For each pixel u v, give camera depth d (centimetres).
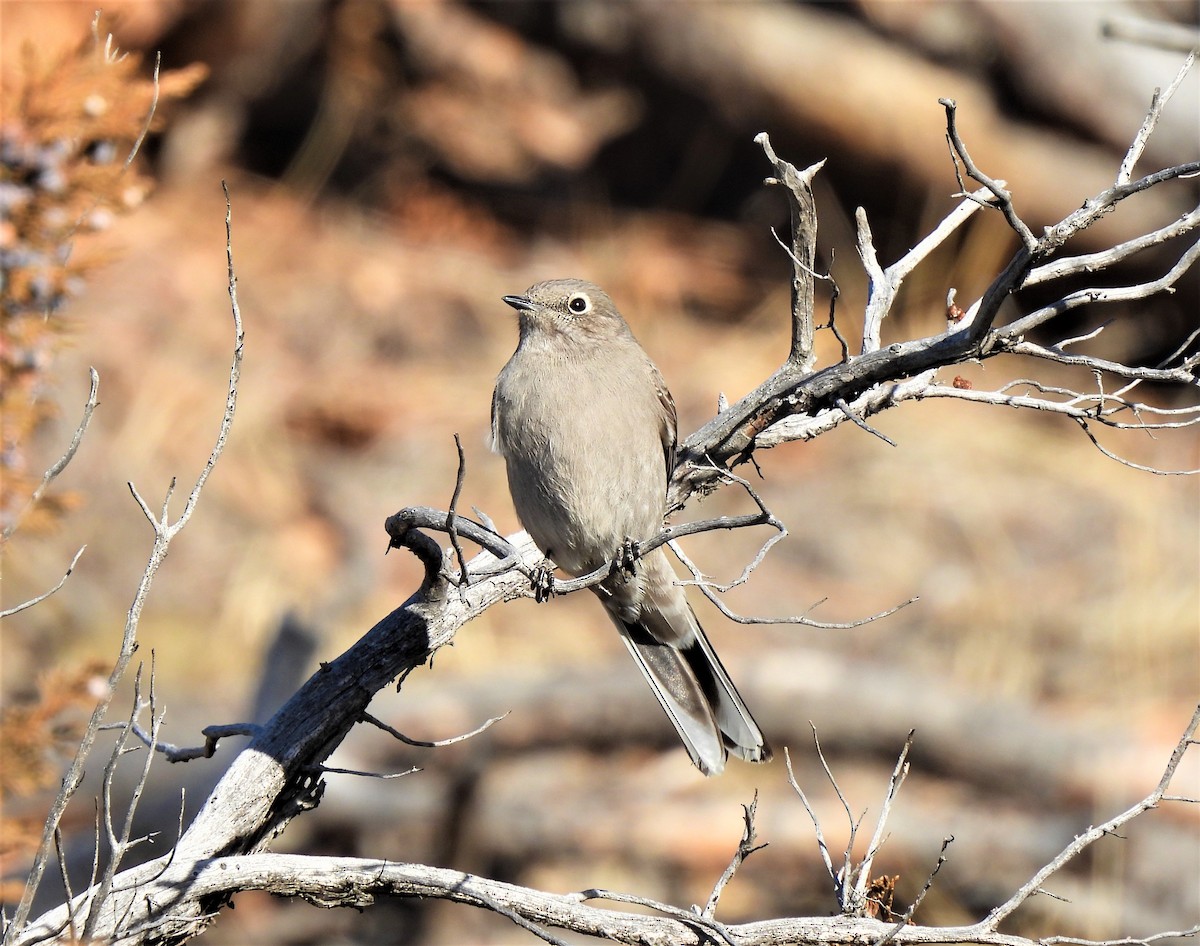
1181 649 1476
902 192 2020
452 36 2109
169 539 523
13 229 617
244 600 1450
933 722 1283
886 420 1834
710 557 1608
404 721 1255
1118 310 1962
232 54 1942
